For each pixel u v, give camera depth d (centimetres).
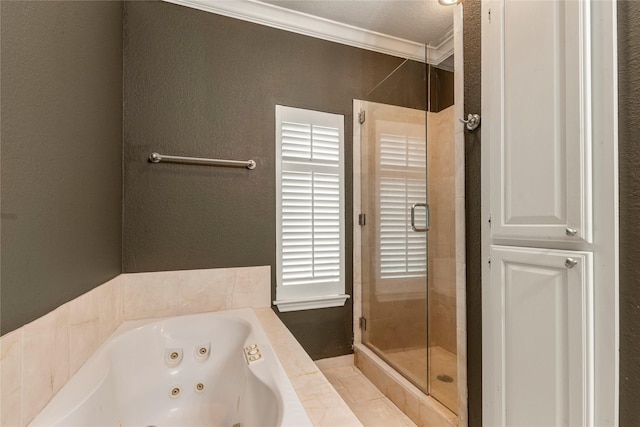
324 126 225
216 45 196
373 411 177
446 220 208
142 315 177
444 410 152
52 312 97
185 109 188
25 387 82
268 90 209
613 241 85
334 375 216
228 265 197
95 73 134
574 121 91
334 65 229
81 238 119
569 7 92
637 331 81
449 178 208
